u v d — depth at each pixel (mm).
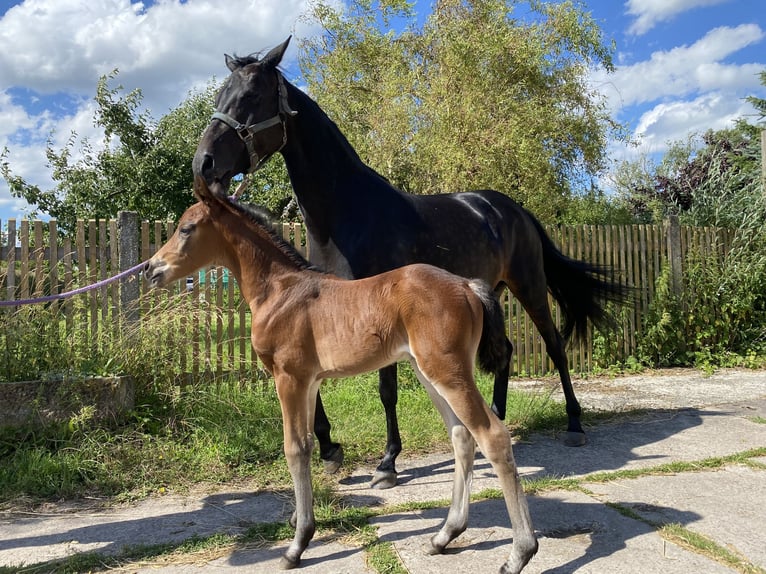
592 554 2795
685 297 8039
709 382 6902
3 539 3117
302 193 4000
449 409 2971
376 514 3336
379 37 11430
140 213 13250
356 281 2955
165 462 4125
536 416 5242
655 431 4953
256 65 3779
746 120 15867
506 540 2979
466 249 4371
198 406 4840
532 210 9703
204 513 3438
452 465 4223
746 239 8406
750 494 3523
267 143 3799
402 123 9219
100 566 2787
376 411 5320
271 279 3043
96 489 3820
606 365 7590
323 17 11594
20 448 4160
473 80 9242
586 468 4102
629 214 12125
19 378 4457
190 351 5277
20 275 4840
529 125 9359
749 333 8367
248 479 4016
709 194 9891
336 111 10734
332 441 4539
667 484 3713
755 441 4609
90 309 5012
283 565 2729
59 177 13086
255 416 4914
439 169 8586
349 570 2699
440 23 10344
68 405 4379
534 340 7355
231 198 3145
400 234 4012
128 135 13633
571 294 5332
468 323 2686
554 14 10578
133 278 5160
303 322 2887
